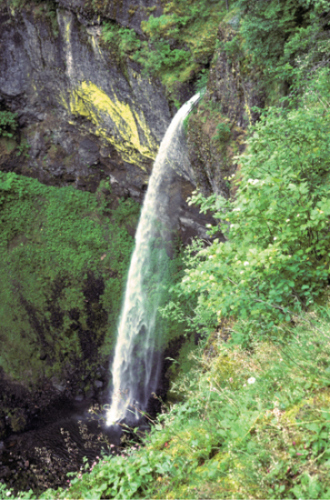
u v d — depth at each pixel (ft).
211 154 31.96
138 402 55.21
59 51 49.29
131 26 40.01
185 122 36.50
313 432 7.63
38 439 49.03
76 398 57.72
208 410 10.85
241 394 10.19
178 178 51.39
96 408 13.61
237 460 8.15
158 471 9.16
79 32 45.01
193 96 37.68
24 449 47.65
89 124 57.21
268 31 25.29
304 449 7.41
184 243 60.80
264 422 8.41
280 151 13.78
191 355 14.28
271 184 11.79
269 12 24.77
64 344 60.13
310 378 8.66
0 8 50.52
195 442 9.45
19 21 50.29
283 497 7.00
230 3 35.45
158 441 10.94
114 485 9.60
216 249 11.72
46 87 56.65
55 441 48.11
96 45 43.65
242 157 13.74
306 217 11.50
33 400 55.93
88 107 53.21
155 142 47.96
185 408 11.88
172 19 37.04
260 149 14.56
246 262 10.41
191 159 35.58
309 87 20.01
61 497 10.21
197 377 14.34
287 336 10.91
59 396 57.41
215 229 13.24
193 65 37.09
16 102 59.98
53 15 47.21
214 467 8.39
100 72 45.75
